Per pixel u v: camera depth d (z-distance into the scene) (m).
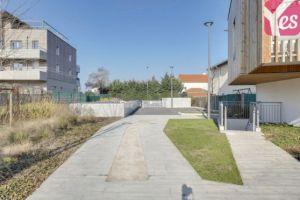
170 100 42.91
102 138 10.00
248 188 4.79
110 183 5.10
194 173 5.68
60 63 40.31
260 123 13.34
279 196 4.43
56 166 6.23
